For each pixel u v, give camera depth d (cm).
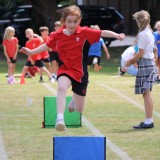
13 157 1562
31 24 5762
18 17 5741
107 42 5747
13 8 5806
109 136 1831
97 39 1505
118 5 8100
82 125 2003
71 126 1970
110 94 2831
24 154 1596
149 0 6731
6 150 1645
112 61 4900
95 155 1267
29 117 2180
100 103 2538
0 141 1762
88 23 5778
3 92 2903
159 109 2386
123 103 2545
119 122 2075
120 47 5934
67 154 1267
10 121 2094
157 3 6719
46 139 1783
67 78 1490
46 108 1961
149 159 1546
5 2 5850
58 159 1266
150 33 1903
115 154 1598
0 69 4225
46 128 1955
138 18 1906
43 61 3538
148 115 1961
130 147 1684
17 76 3644
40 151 1631
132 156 1577
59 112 1435
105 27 5794
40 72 3356
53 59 3362
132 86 3156
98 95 2794
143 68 1909
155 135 1853
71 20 1485
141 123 1964
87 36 1504
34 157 1562
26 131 1906
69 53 1504
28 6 5806
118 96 2762
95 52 3628
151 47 1908
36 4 5791
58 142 1266
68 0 6912
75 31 1508
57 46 1518
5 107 2422
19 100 2627
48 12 5794
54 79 3366
